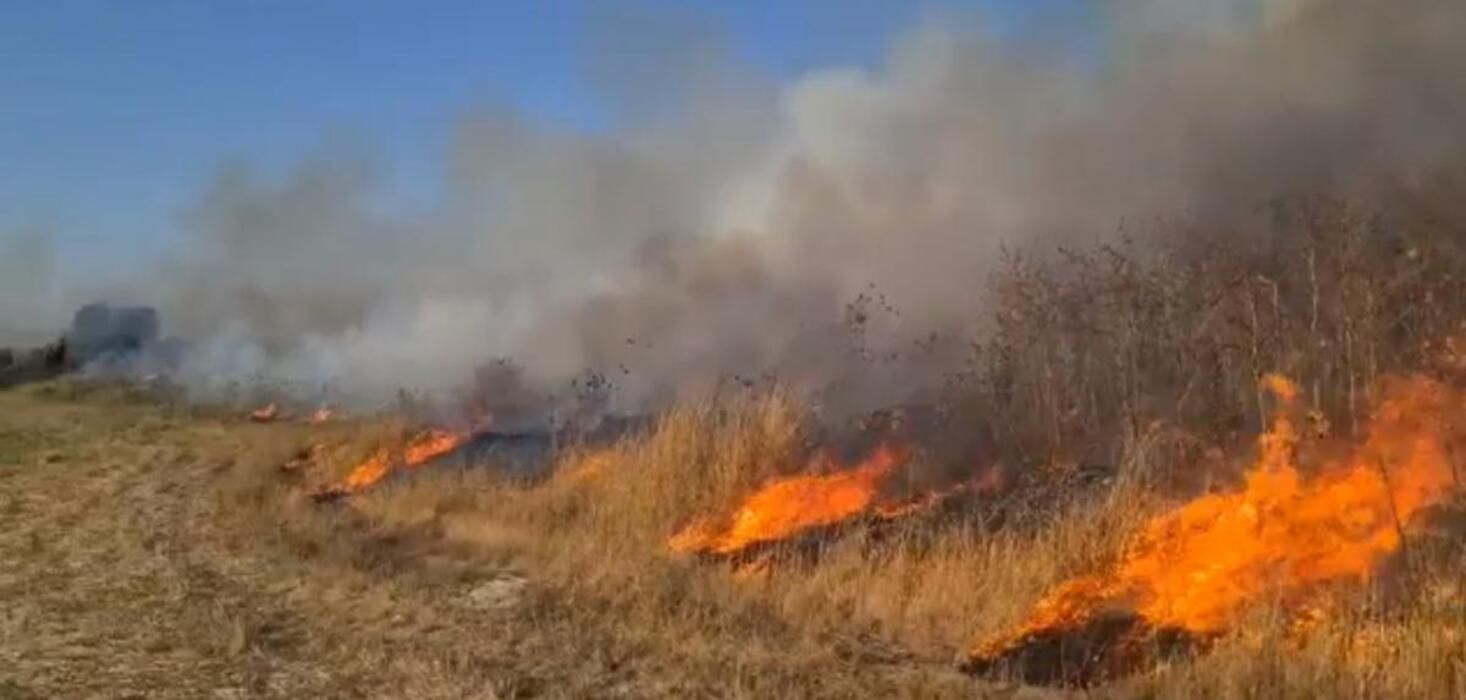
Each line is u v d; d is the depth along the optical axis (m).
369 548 12.40
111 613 10.09
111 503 14.70
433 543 12.64
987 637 9.38
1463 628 8.01
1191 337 12.91
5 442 19.45
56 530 13.29
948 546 10.97
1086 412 13.13
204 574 11.38
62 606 10.30
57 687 8.29
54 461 17.83
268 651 9.12
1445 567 8.78
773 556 11.59
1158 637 9.00
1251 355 12.27
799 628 9.70
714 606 10.14
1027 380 13.50
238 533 12.96
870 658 9.10
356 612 10.09
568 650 9.07
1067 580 9.89
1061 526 10.59
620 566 11.21
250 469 16.72
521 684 8.33
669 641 9.24
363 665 8.74
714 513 13.01
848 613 10.16
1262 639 8.36
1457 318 11.92
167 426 21.55
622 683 8.41
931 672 8.76
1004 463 12.83
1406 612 8.45
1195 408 12.28
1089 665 8.80
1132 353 13.20
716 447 13.55
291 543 12.42
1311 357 12.02
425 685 8.29
